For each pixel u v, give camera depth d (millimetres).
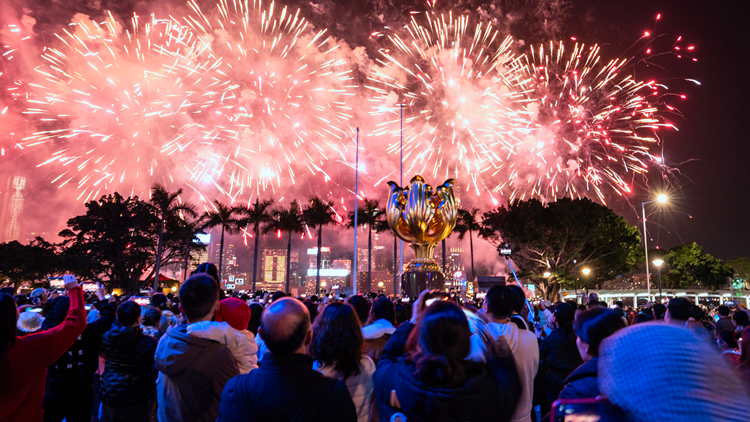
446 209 20172
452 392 2381
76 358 5914
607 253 48344
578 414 1462
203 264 5422
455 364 2438
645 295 57531
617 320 3287
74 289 3855
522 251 48719
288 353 2736
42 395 3525
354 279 34281
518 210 47750
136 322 5492
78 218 55031
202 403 3588
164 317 8531
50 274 55938
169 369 3607
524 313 7004
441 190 20516
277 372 2662
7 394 3139
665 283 67812
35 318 5652
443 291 4980
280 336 2682
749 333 3305
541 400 5645
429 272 19969
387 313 5309
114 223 55031
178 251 58875
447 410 2355
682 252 68125
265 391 2596
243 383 2697
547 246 45625
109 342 5277
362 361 3625
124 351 5246
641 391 1207
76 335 3609
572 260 46969
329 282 141750
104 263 56094
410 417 2480
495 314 4148
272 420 2527
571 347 5461
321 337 3316
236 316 4414
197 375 3586
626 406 1247
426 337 2568
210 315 4020
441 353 2500
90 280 55406
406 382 2568
